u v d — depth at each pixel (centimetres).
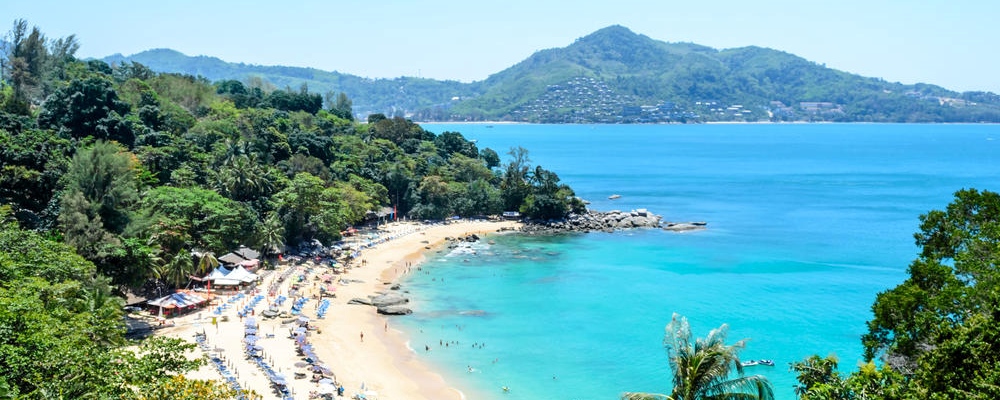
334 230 13475
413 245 14525
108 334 5188
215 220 10881
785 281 11525
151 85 19538
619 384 7206
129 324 7912
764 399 3819
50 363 3300
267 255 12075
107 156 8475
